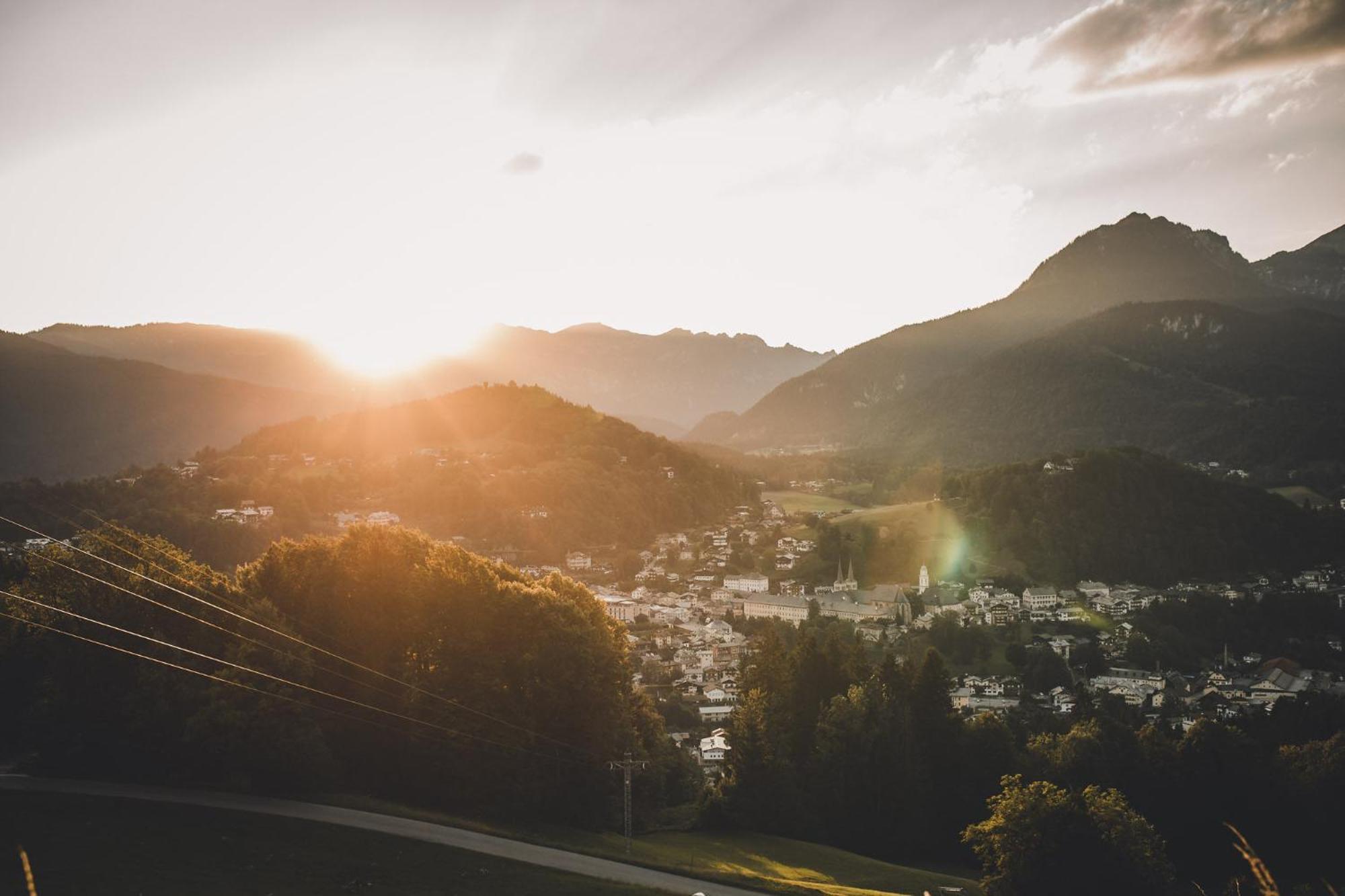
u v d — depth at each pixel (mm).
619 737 84438
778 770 93188
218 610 71562
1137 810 95125
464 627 82188
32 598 67625
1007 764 102625
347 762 76438
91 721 64188
